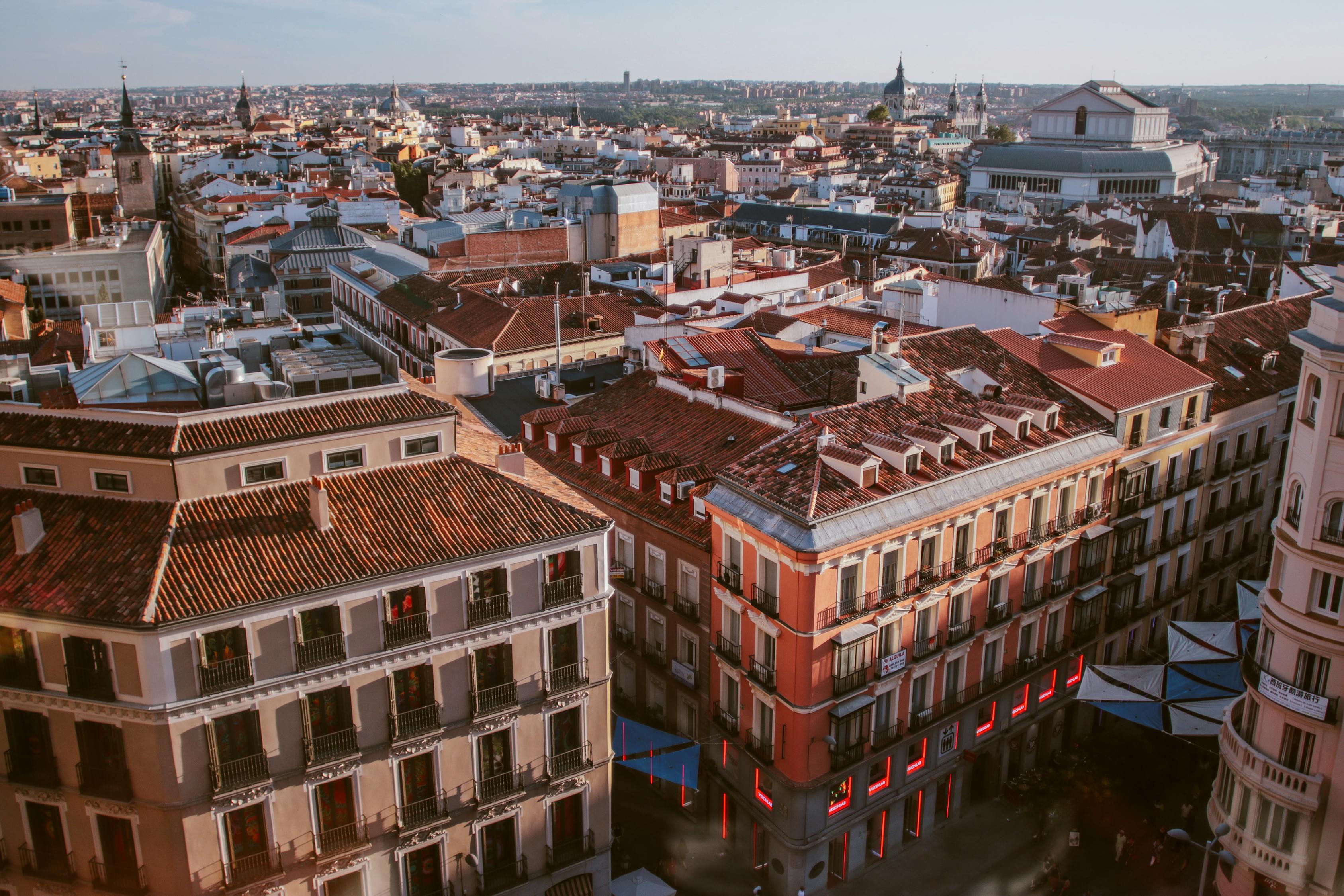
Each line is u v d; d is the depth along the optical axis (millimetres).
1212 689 55312
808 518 46562
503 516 42562
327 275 148250
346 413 42312
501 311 101625
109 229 172375
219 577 36875
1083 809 58219
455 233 159625
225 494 39844
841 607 48312
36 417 40719
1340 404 42219
